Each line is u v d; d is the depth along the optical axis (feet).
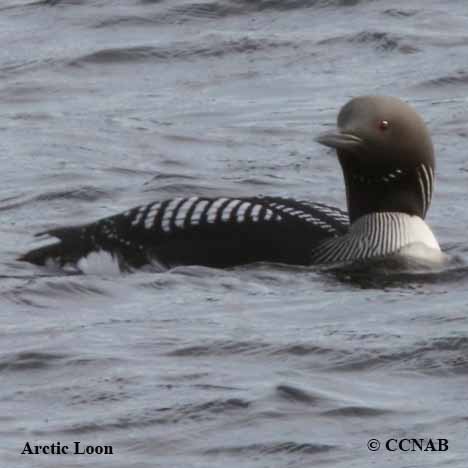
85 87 70.03
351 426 31.60
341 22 75.82
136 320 38.52
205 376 34.22
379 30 74.18
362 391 33.42
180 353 35.76
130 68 71.97
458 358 35.09
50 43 75.36
